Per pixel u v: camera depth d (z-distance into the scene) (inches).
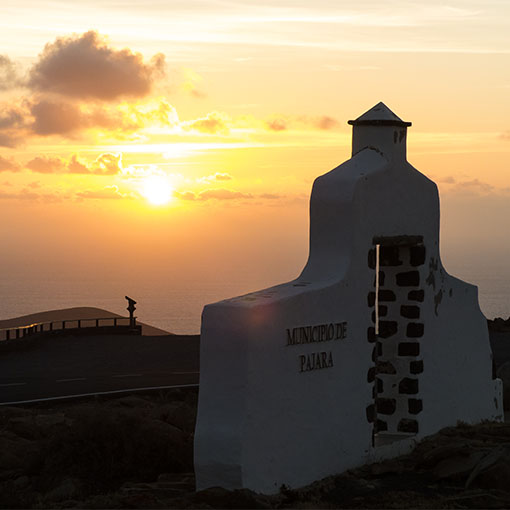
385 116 572.4
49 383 1040.2
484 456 504.7
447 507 441.4
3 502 479.8
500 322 1603.1
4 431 682.2
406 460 556.7
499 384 716.0
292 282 523.5
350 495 475.8
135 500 437.4
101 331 1658.5
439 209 628.7
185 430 673.6
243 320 451.2
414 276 602.9
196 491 453.1
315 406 499.5
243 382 448.5
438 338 623.8
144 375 1118.4
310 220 546.9
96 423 553.9
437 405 620.7
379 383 608.1
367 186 546.6
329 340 512.7
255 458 452.4
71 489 509.4
